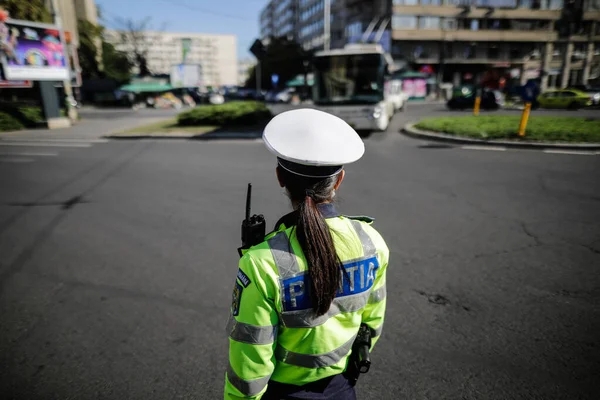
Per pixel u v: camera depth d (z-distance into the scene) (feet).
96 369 8.00
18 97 67.97
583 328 8.95
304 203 3.27
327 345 3.42
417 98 144.05
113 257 13.17
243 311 3.26
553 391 7.22
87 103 137.59
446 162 27.17
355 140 3.38
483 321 9.30
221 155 31.76
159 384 7.61
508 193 19.56
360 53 39.32
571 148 30.66
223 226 15.93
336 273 3.20
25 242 14.53
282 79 171.63
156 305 10.28
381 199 18.95
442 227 15.26
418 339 8.73
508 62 155.33
